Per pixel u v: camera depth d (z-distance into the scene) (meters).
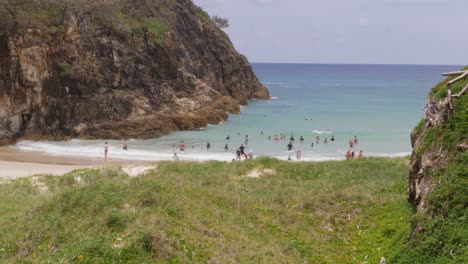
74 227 14.71
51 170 39.22
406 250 14.87
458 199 14.30
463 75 18.00
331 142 57.91
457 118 16.67
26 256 13.74
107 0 72.00
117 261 12.72
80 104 58.66
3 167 40.44
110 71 63.31
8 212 20.38
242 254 14.47
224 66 96.00
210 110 72.69
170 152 51.03
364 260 16.23
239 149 48.34
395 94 133.88
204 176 26.12
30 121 56.59
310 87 164.75
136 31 69.50
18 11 56.50
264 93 109.94
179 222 15.25
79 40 61.16
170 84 71.56
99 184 17.86
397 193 21.80
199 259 13.45
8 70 54.69
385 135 62.81
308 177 26.64
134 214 14.95
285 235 17.70
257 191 23.45
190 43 86.38
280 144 56.50
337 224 19.42
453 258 13.03
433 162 16.55
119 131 59.59
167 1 85.00
